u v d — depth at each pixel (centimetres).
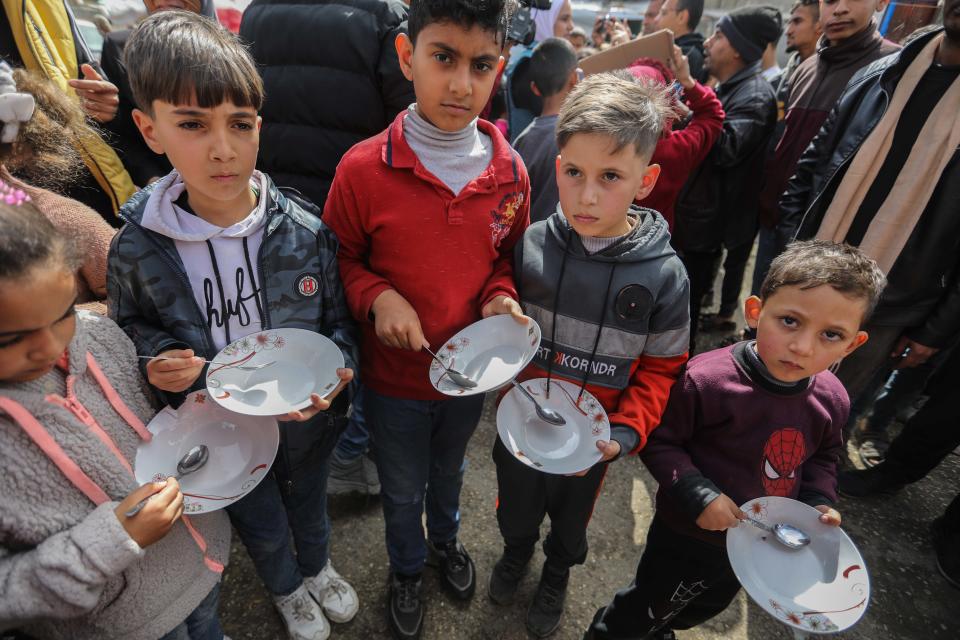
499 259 144
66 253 72
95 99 177
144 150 211
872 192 189
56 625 92
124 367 99
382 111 189
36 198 114
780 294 109
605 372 131
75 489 83
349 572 183
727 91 275
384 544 193
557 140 117
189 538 105
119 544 78
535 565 191
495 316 125
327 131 192
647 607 144
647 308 122
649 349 129
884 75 181
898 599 190
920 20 330
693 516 115
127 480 91
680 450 126
